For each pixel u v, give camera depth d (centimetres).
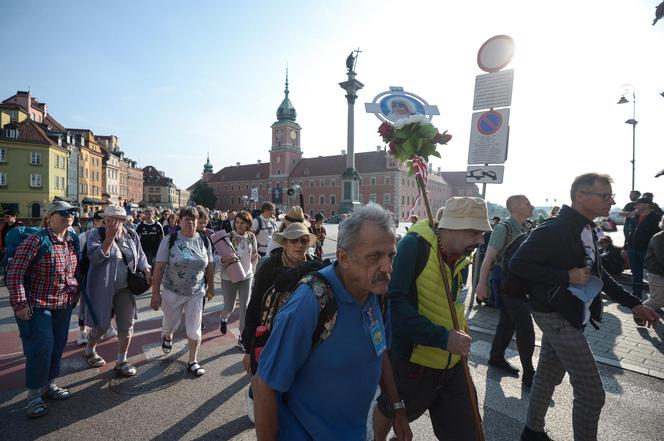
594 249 267
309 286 146
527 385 399
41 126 5234
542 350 295
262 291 280
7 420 330
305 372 145
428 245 225
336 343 144
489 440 308
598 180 253
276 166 9250
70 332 567
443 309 224
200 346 516
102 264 407
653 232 793
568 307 255
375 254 145
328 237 2089
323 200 8544
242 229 531
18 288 325
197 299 435
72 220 370
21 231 431
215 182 10694
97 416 338
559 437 310
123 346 421
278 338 140
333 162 8769
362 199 8194
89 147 6444
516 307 401
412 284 224
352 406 150
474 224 216
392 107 276
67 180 5375
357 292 154
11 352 491
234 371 434
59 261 357
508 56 520
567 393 383
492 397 378
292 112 9231
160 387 393
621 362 462
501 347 443
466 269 245
